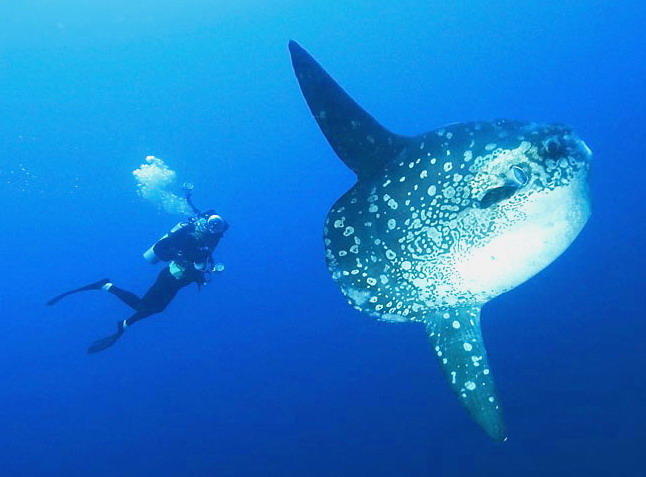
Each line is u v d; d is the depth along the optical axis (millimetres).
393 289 2922
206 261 8977
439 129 2789
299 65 2656
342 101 2721
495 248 2648
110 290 9805
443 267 2771
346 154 2836
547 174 2596
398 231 2811
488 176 2617
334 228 2943
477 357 2781
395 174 2803
